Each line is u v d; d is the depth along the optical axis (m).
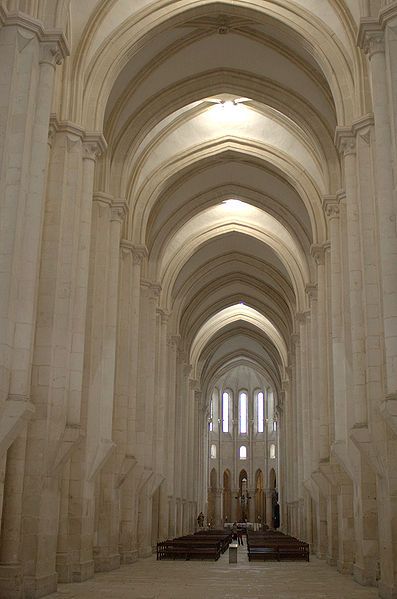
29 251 13.98
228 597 14.63
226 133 29.89
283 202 34.22
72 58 19.62
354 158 18.95
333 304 22.92
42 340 16.64
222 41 24.12
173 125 28.25
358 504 18.62
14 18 14.38
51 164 18.17
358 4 17.59
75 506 19.08
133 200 27.56
